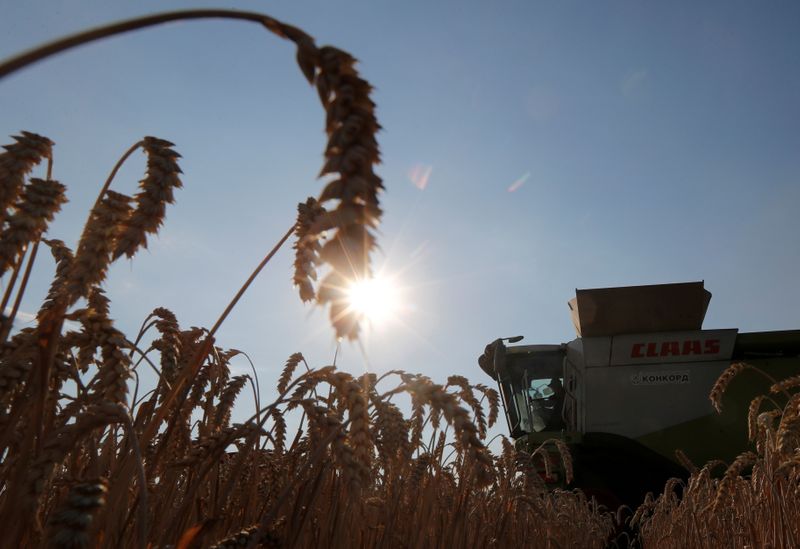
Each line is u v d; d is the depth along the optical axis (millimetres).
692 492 7555
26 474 1461
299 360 3340
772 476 5277
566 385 14992
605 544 9727
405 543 3668
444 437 4016
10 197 1523
